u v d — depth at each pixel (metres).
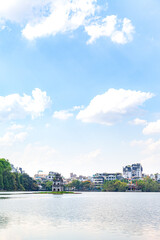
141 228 47.94
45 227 48.09
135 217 65.12
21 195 186.38
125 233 43.28
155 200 157.38
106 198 180.50
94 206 102.50
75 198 171.00
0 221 55.06
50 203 113.94
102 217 64.31
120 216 67.12
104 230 45.81
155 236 41.06
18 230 44.97
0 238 39.06
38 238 39.38
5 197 154.00
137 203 126.62
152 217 65.25
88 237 40.28
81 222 54.94
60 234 42.16
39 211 77.06
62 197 180.38
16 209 82.75
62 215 67.44
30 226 48.97
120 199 167.62
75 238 39.62
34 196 179.12
